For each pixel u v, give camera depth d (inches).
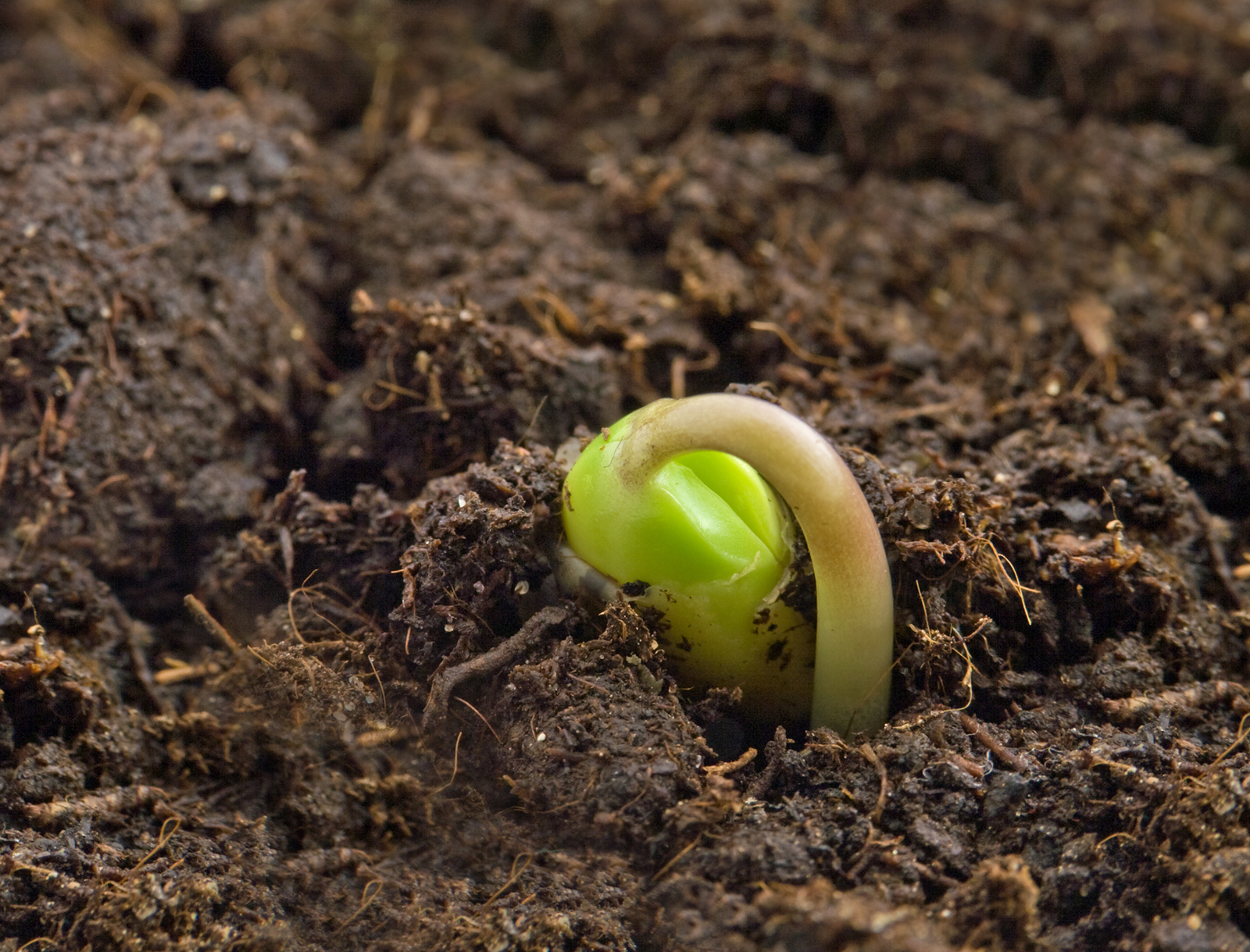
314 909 6.6
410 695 6.8
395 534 7.0
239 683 6.9
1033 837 6.5
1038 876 6.5
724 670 6.7
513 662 6.7
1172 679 6.9
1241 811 6.4
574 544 6.7
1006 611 6.8
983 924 6.3
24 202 7.5
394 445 7.4
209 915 6.5
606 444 6.6
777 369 7.6
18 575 7.1
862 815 6.5
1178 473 7.4
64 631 7.1
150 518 7.3
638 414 6.5
